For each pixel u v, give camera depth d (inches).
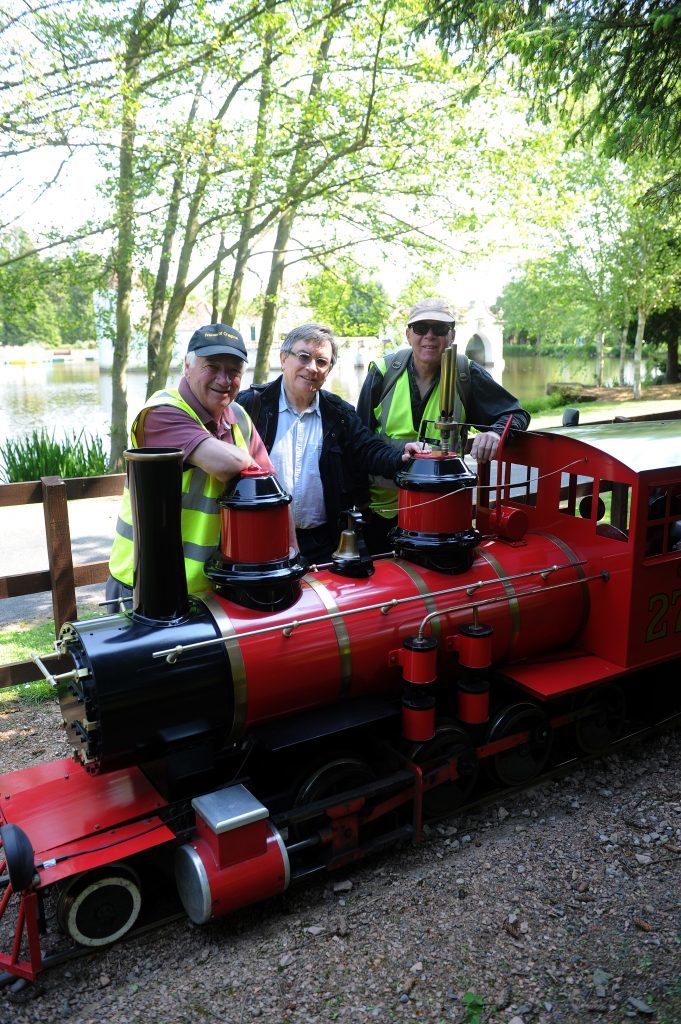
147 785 108.6
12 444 426.6
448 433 127.9
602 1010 88.3
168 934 101.8
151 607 101.4
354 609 113.8
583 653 141.4
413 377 156.1
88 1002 91.4
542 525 150.7
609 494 297.4
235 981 93.9
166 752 102.7
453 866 115.3
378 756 122.6
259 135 424.2
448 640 121.6
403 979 93.8
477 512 145.6
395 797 115.6
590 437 144.0
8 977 94.3
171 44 394.3
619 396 1087.6
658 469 131.7
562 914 104.5
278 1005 90.4
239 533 106.1
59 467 406.0
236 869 97.0
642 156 298.8
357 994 91.7
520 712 128.6
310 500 146.1
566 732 144.5
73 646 102.9
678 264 967.0
